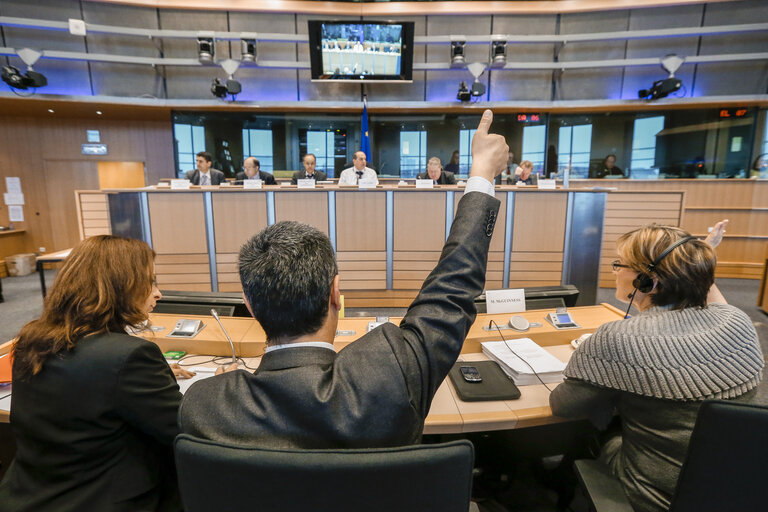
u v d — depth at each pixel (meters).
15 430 0.78
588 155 6.05
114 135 6.08
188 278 3.68
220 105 5.50
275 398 0.49
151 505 0.82
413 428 0.52
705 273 0.87
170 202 3.58
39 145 5.93
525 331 1.56
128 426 0.79
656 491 0.81
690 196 5.18
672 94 5.69
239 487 0.46
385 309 3.82
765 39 5.43
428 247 3.71
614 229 4.88
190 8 5.58
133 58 5.37
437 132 6.22
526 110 5.80
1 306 3.95
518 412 1.06
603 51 5.74
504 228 3.63
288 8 5.62
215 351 1.46
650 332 0.82
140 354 0.79
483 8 5.65
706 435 0.66
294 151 6.16
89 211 4.38
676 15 5.54
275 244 0.55
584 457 1.42
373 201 3.64
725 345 0.79
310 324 0.55
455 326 0.57
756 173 5.48
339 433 0.47
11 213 5.95
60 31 5.40
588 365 0.88
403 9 5.68
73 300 0.81
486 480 1.57
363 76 5.60
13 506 0.74
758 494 0.65
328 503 0.47
